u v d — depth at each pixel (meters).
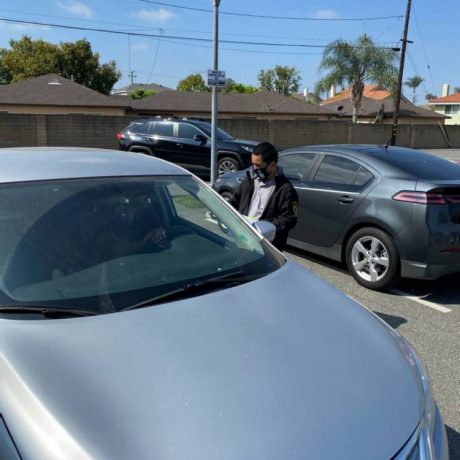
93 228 2.51
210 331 1.97
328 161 5.94
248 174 4.41
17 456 1.44
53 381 1.64
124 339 1.87
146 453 1.42
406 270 4.96
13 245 2.30
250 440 1.50
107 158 3.08
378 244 5.19
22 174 2.62
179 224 2.86
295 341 2.00
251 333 2.00
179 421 1.53
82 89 30.20
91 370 1.70
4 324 1.93
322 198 5.76
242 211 4.42
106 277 2.30
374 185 5.27
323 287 2.56
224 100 36.66
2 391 1.63
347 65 33.88
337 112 39.06
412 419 1.76
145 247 2.55
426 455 1.71
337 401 1.71
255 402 1.64
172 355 1.80
